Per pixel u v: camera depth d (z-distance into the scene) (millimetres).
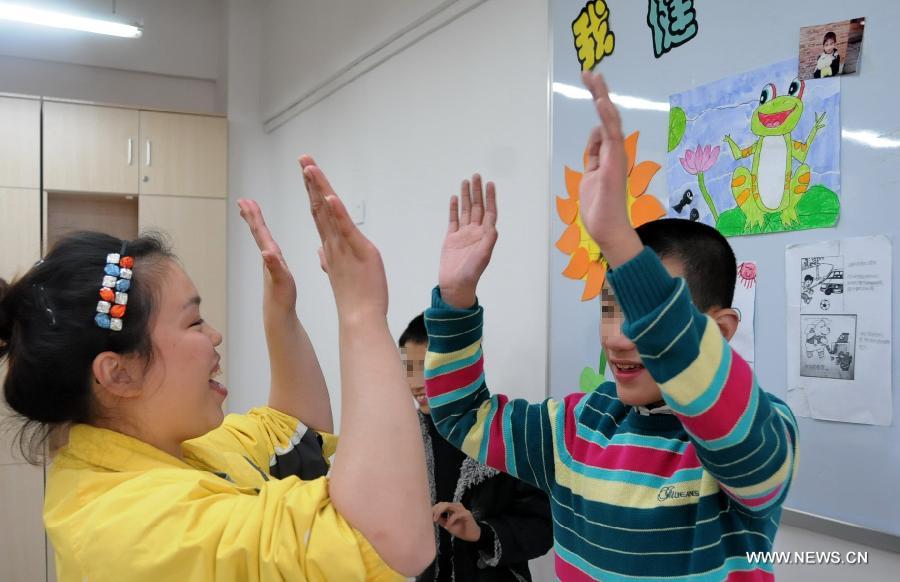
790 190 1219
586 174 685
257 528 624
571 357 1666
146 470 755
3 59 4188
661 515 840
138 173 3889
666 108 1454
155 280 785
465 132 2178
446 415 1039
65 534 677
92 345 742
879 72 1098
